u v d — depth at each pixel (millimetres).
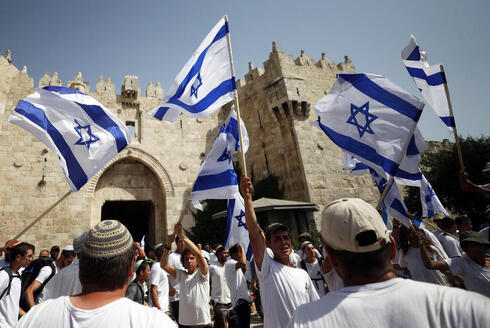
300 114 22000
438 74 5176
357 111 4227
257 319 9992
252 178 22797
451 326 1190
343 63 25734
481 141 22531
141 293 5188
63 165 4504
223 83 5012
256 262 3184
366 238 1471
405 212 3912
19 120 4430
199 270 5461
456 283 4555
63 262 6281
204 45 5387
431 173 23703
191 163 23594
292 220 16781
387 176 3859
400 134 3893
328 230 1604
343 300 1416
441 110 5082
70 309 1605
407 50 5770
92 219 20734
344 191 20766
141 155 22406
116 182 22266
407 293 1336
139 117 23500
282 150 21828
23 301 5098
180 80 5285
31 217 18828
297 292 2928
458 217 6934
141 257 6777
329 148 21797
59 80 22500
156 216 22547
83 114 4852
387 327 1252
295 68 23672
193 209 22250
